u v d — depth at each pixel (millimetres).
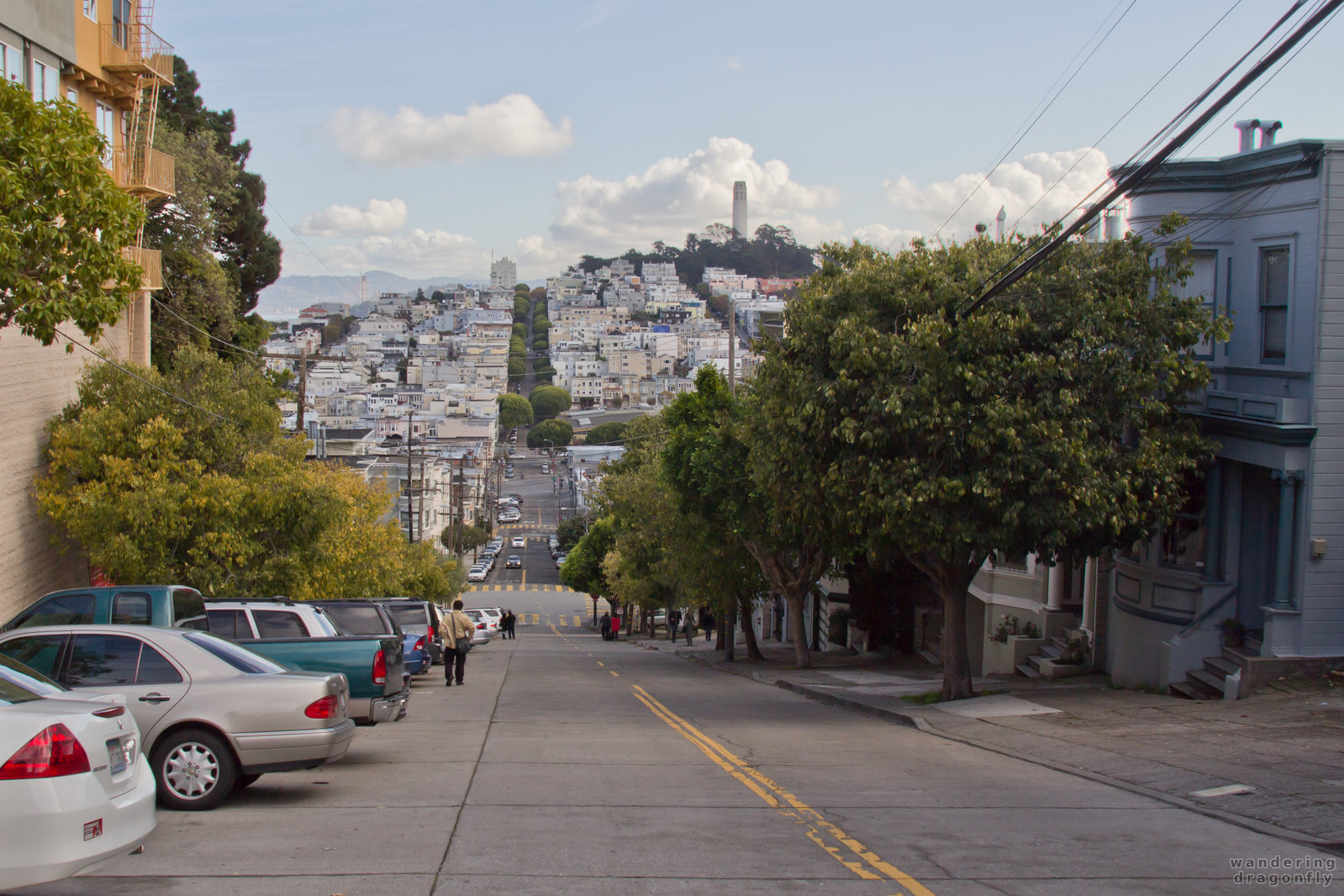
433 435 168000
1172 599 17188
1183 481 15594
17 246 10992
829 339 15367
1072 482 14273
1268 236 15719
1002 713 15219
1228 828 8070
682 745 12781
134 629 9086
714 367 27203
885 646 32750
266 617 12930
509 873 6496
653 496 32344
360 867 6605
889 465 14914
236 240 40719
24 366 18906
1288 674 14789
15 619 11844
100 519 18016
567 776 10297
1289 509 14914
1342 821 7992
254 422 20547
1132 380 14641
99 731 5770
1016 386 14633
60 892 6027
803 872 6609
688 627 46938
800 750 12430
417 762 11195
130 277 12172
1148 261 15961
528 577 98750
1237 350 16438
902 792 9547
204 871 6504
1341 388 14695
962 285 15219
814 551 26156
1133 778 10062
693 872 6570
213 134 34312
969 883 6422
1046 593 22828
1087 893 6223
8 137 11055
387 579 27922
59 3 21312
